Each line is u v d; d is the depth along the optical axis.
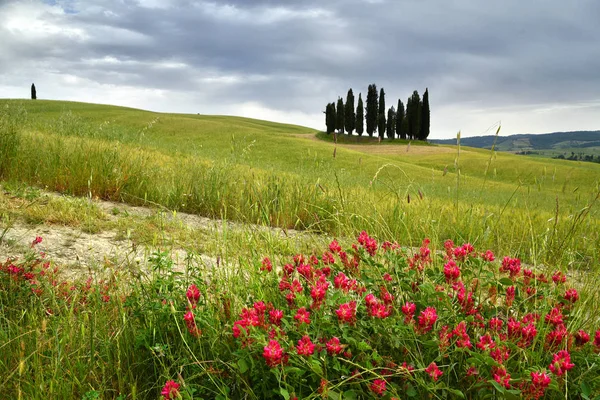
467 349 1.95
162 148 17.30
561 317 2.39
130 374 2.31
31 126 12.46
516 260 2.86
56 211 5.78
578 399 2.06
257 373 2.02
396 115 82.62
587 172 32.81
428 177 29.98
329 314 2.32
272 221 6.88
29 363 2.34
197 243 5.04
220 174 8.55
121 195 7.74
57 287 3.12
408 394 1.91
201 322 2.28
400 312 2.40
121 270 3.79
